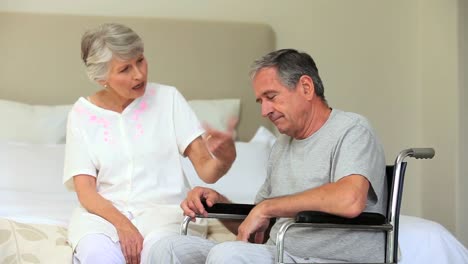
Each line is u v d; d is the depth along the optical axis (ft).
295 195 6.89
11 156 10.76
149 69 13.12
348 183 6.79
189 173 11.12
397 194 7.11
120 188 8.71
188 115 8.96
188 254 7.32
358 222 6.72
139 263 7.99
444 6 13.46
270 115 7.35
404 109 14.16
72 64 12.91
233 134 12.84
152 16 13.41
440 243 8.52
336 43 13.97
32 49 12.82
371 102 14.08
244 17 13.71
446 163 13.38
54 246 7.98
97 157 8.68
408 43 14.16
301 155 7.39
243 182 11.10
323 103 7.45
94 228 7.98
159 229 8.16
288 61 7.29
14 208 9.37
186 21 13.30
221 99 13.23
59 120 12.12
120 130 8.76
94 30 8.59
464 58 13.19
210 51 13.30
